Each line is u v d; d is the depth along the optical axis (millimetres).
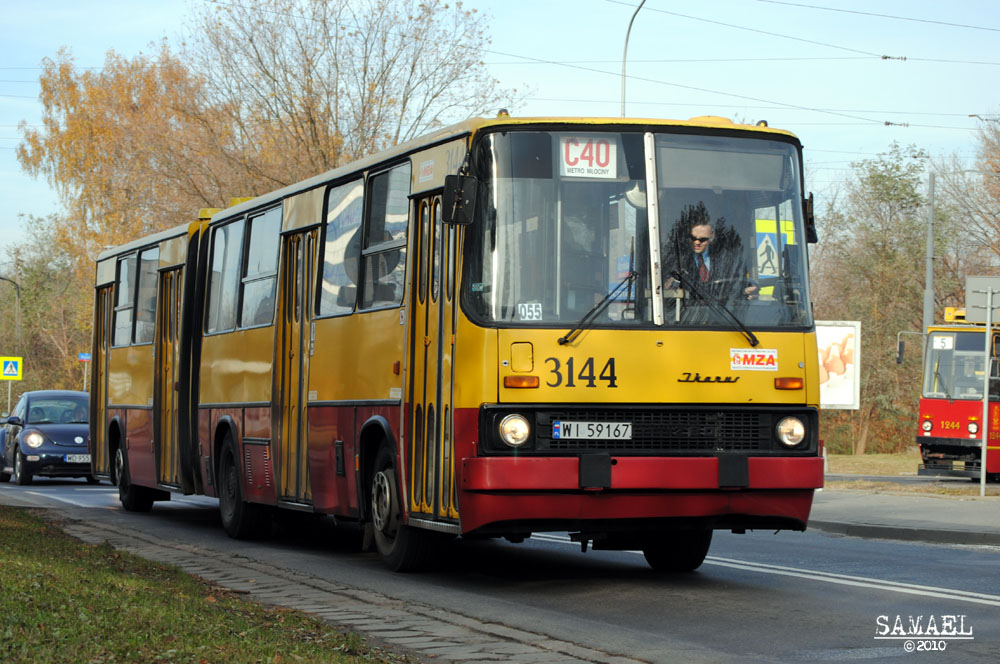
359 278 15945
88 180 72562
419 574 14992
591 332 12836
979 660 9633
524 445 12555
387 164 15438
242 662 8273
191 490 22109
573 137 13273
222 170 48719
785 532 21750
